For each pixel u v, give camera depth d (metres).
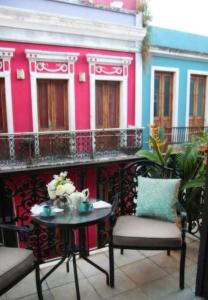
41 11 6.17
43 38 6.27
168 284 1.92
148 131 8.14
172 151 2.62
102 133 7.36
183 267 1.85
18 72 6.19
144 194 2.13
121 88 7.59
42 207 1.84
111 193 2.42
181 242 1.82
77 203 1.82
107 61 7.14
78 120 7.12
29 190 2.09
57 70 6.62
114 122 7.80
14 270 1.49
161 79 8.42
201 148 2.43
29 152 6.50
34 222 1.77
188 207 2.52
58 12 6.40
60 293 1.85
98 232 2.40
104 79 7.26
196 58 8.80
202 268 1.73
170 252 2.33
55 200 1.91
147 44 7.52
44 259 2.22
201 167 2.36
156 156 2.57
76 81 6.89
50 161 6.73
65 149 6.95
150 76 7.99
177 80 8.61
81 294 1.83
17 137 6.39
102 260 2.22
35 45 6.27
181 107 8.95
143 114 8.09
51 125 6.95
